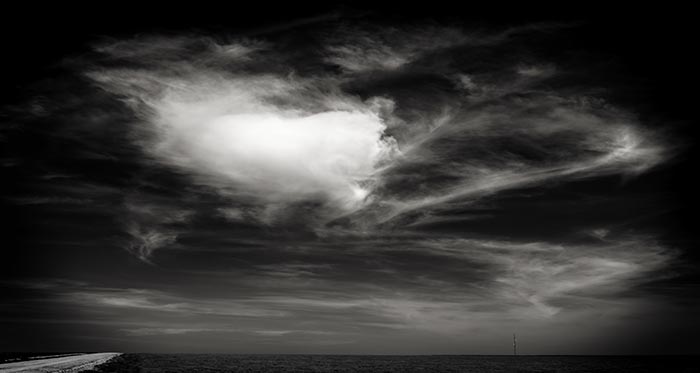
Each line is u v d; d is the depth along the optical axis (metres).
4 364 85.81
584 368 153.12
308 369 130.75
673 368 153.75
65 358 129.75
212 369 115.94
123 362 129.25
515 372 129.25
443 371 131.00
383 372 123.44
